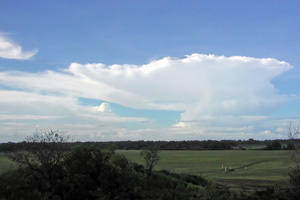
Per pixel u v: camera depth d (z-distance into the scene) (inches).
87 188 671.1
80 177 665.6
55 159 677.9
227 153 5290.4
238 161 3250.5
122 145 5915.4
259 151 6058.1
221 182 1464.1
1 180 604.1
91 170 708.0
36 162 678.5
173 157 4060.0
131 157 2677.2
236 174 1952.5
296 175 754.8
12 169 693.9
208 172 2106.3
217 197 710.5
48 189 623.5
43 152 662.5
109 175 717.3
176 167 2436.0
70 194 631.2
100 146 901.8
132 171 895.1
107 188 683.4
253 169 2308.1
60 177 676.1
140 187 808.9
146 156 1096.8
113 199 657.6
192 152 5876.0
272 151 5935.0
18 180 605.9
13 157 651.5
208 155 4596.5
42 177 647.1
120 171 762.8
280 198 708.7
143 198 728.3
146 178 943.0
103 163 749.9
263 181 1505.9
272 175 1851.6
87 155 730.8
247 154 4830.2
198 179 1201.4
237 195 753.6
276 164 2755.9
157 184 914.1
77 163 700.7
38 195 569.9
